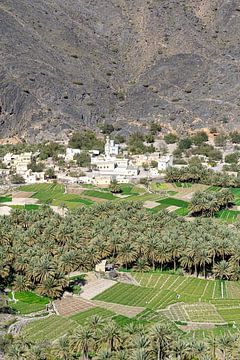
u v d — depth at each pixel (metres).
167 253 150.62
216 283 145.62
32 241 156.50
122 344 98.56
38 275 135.88
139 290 140.12
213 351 97.38
